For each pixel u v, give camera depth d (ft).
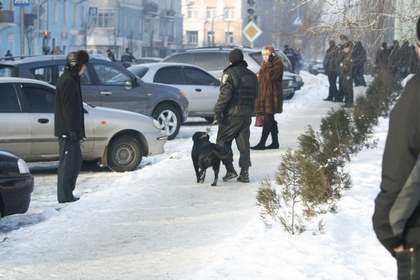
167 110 72.23
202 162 44.88
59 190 40.83
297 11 58.29
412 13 51.26
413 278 13.53
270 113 60.49
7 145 47.62
